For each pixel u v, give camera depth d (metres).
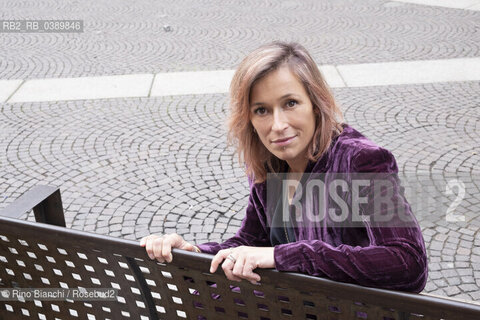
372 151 1.31
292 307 1.30
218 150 4.96
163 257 1.35
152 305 1.50
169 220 3.92
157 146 5.11
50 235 1.45
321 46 7.93
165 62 7.58
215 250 1.67
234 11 10.35
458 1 10.15
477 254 3.33
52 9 10.96
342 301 1.23
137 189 4.36
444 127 5.14
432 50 7.44
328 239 1.45
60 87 6.79
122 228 3.85
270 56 1.34
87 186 4.44
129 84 6.78
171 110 5.94
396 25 8.84
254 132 1.56
